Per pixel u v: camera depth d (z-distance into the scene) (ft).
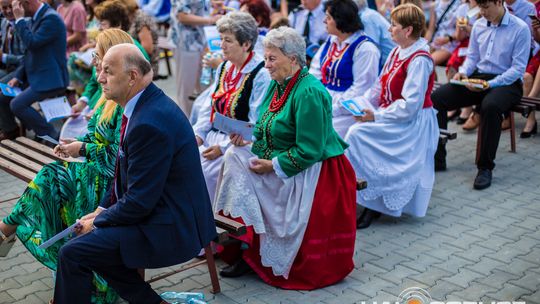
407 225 17.17
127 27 20.03
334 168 13.66
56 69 22.31
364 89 18.22
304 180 13.42
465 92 20.59
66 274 11.07
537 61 23.81
